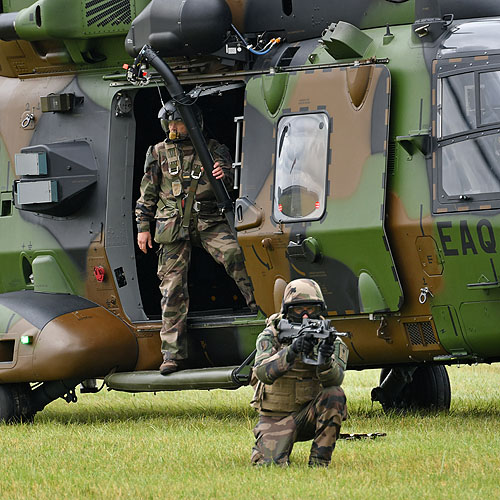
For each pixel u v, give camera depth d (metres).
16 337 35.31
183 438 29.39
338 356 23.52
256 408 24.20
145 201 35.19
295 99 32.47
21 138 38.38
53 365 34.59
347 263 31.36
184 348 34.50
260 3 34.91
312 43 34.00
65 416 38.88
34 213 37.88
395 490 20.67
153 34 33.62
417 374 38.03
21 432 32.84
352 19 33.56
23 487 22.38
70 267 37.16
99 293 36.75
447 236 29.91
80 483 22.59
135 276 36.81
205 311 37.81
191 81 34.81
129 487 21.77
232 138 39.62
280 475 22.31
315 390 23.84
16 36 37.56
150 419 36.03
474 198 29.59
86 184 36.41
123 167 36.72
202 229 34.53
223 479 22.17
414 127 30.75
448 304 30.56
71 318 35.47
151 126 39.34
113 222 36.50
